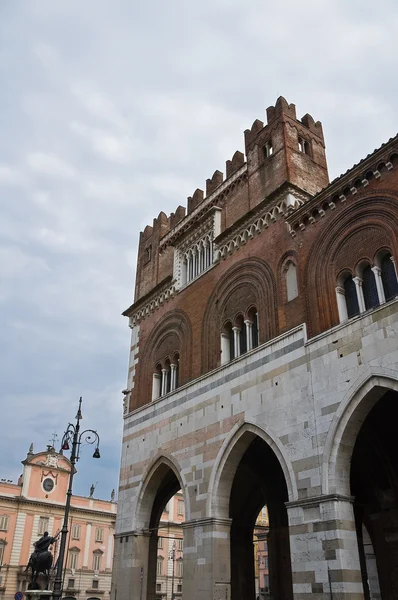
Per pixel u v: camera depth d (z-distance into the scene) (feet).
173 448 102.83
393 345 68.13
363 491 96.89
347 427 70.85
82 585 274.57
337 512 67.51
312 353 79.20
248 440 88.38
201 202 126.93
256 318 97.09
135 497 109.81
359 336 72.95
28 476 280.31
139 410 119.24
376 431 89.04
